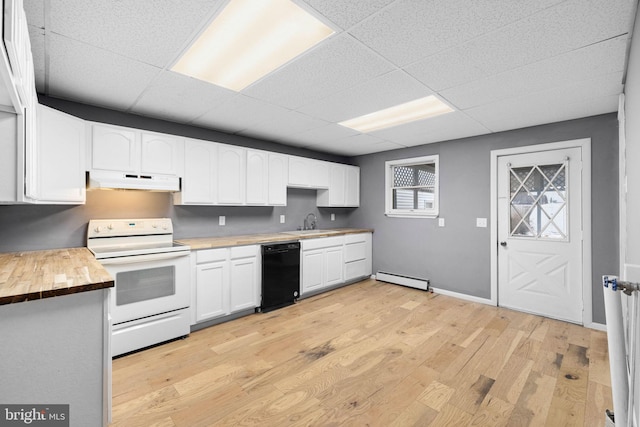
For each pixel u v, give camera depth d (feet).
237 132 12.52
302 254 13.01
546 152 11.12
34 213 8.39
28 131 5.08
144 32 5.58
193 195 10.62
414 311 11.61
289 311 11.62
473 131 12.18
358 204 17.48
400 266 15.58
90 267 5.74
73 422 4.53
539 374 7.22
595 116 10.10
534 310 11.36
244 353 8.22
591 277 10.12
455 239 13.51
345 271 15.10
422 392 6.53
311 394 6.44
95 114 9.34
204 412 5.86
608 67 6.78
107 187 8.54
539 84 7.73
